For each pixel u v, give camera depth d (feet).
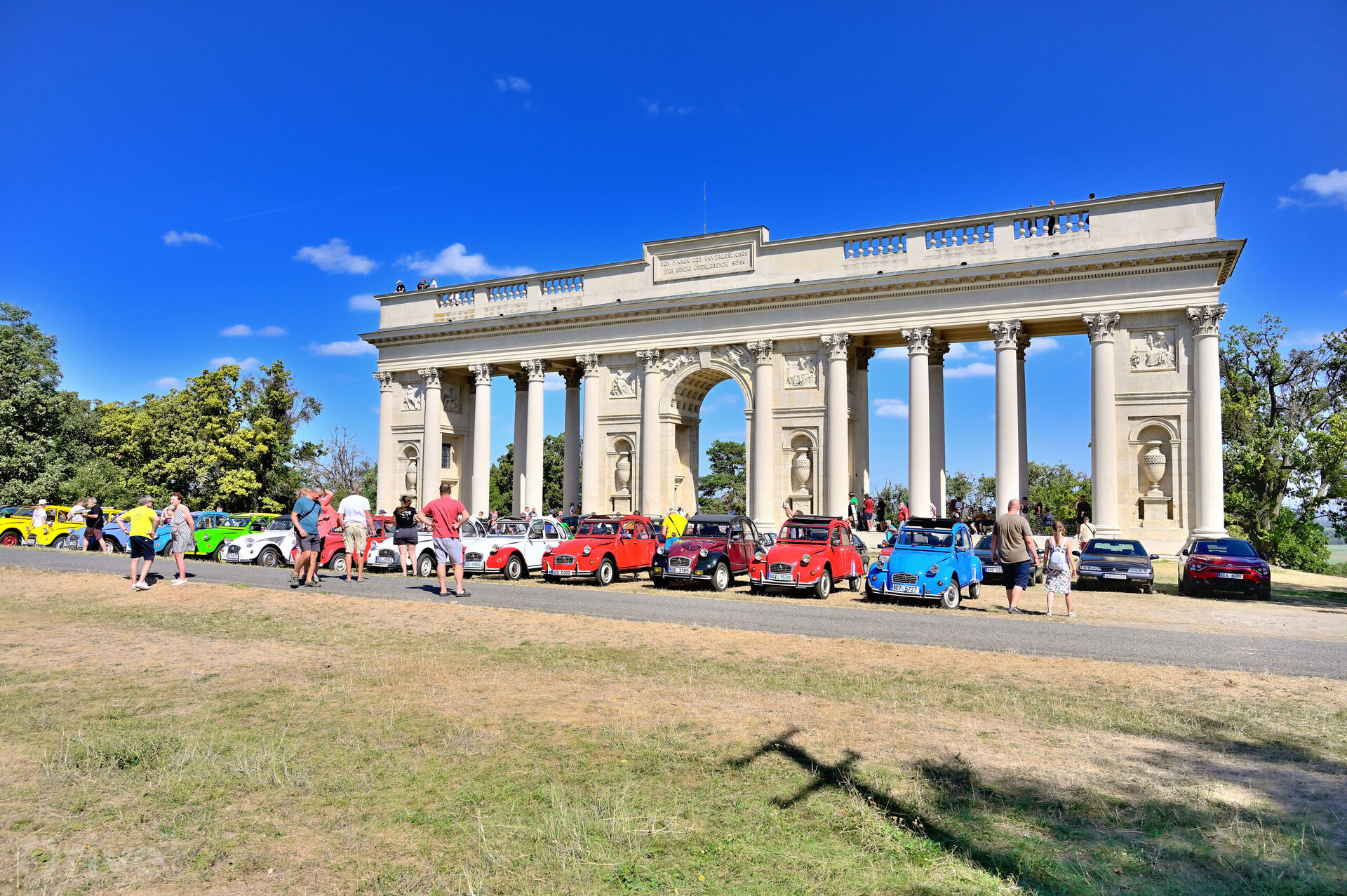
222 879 24.07
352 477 313.73
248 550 116.57
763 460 159.02
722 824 27.71
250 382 241.35
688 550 98.02
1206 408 129.29
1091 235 138.00
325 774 32.37
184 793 30.45
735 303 161.58
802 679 47.32
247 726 38.73
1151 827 27.25
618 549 104.63
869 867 24.63
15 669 50.72
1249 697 43.39
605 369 177.47
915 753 34.40
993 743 35.81
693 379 172.24
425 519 81.87
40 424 231.91
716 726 38.27
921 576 84.02
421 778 31.94
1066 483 324.60
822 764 33.17
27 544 160.56
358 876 24.23
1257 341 212.02
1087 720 39.17
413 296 199.00
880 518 157.79
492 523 119.03
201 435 233.35
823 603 84.58
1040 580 112.88
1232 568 96.37
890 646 56.54
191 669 50.70
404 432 197.57
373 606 72.64
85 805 29.43
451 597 79.20
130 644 59.00
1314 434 189.26
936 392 159.63
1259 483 204.33
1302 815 28.25
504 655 54.34
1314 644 59.93
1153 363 134.31
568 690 45.03
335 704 42.37
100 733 37.27
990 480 344.08
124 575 94.32
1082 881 23.70
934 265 148.46
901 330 149.59
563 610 72.33
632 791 30.42
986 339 162.61
